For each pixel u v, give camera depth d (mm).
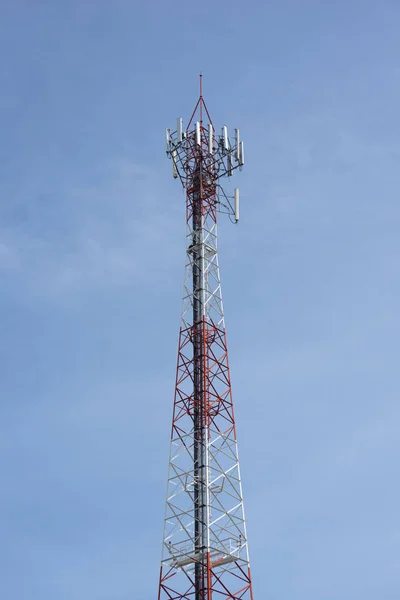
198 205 128125
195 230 126625
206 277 123625
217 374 116875
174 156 131625
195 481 109875
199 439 112438
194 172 130375
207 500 108125
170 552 106562
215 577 103938
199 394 115250
